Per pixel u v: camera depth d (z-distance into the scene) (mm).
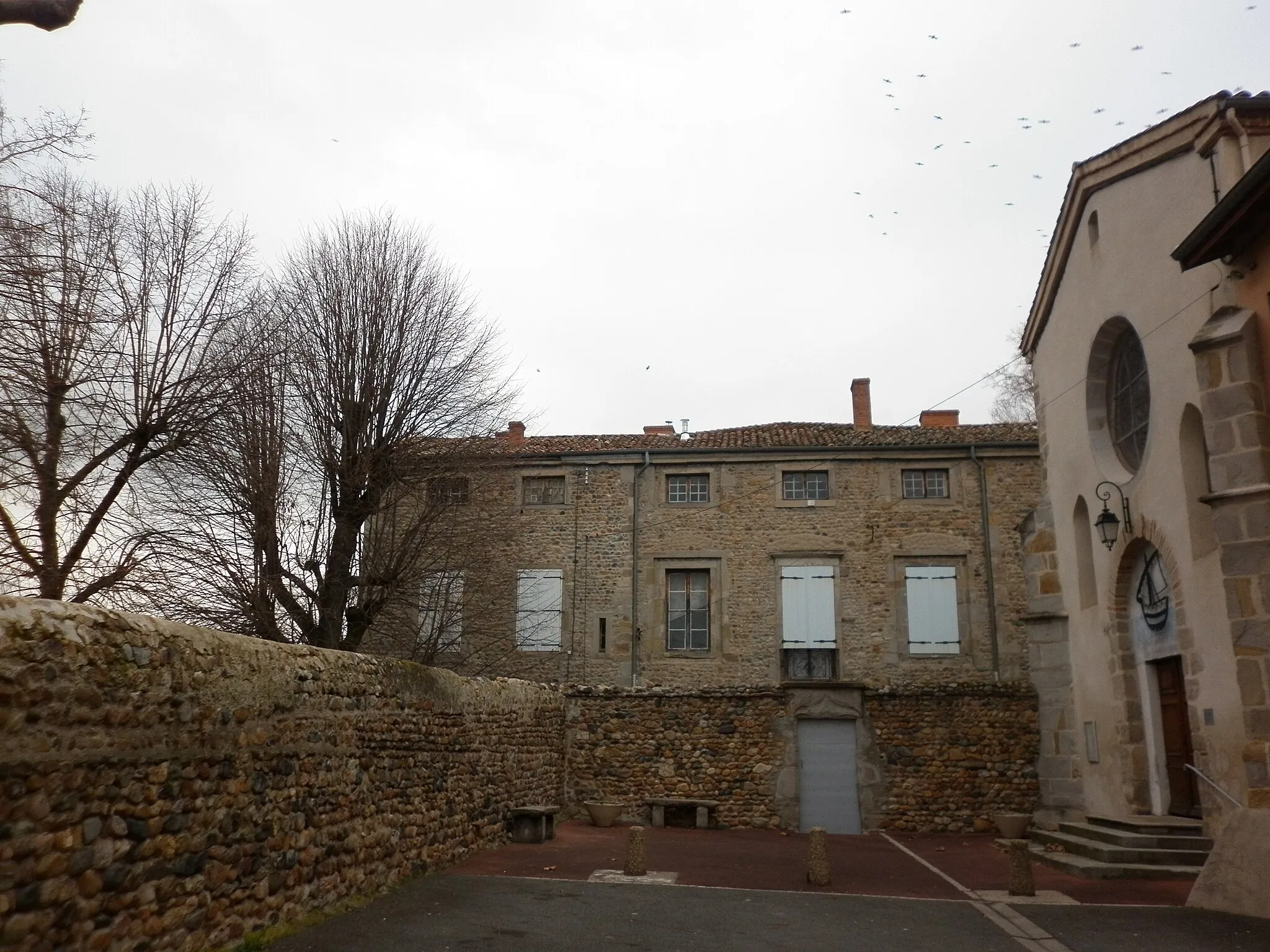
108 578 13398
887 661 22312
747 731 17797
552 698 17188
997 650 22141
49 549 12328
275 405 16250
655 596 22969
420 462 17438
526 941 8008
